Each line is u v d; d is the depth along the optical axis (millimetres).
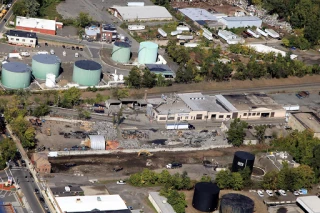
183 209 198500
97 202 193625
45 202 196000
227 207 197875
